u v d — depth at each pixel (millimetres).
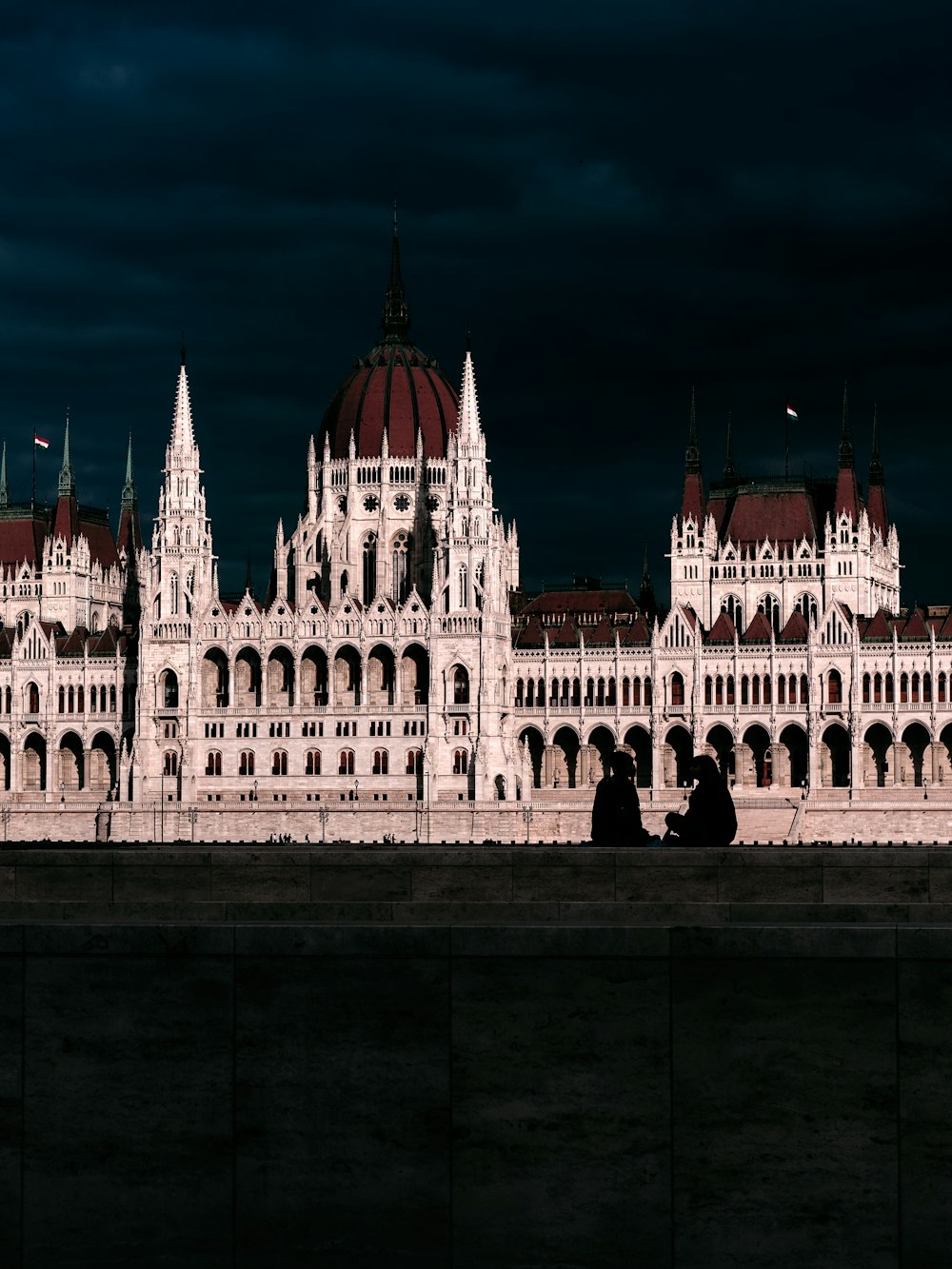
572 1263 40312
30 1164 41469
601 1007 40344
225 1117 41125
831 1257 39750
